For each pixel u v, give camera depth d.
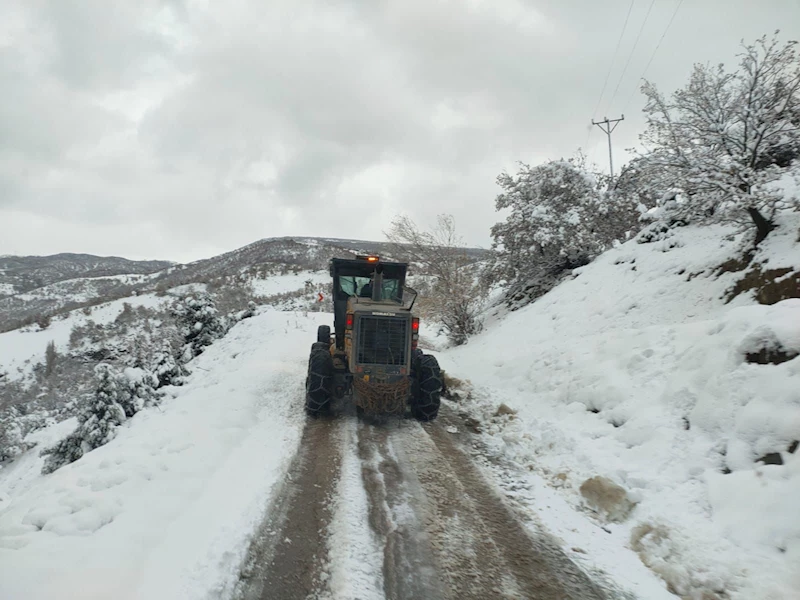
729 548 3.18
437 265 14.13
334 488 4.45
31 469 15.12
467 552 3.48
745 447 3.84
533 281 15.06
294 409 7.07
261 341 14.69
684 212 7.89
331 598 2.89
